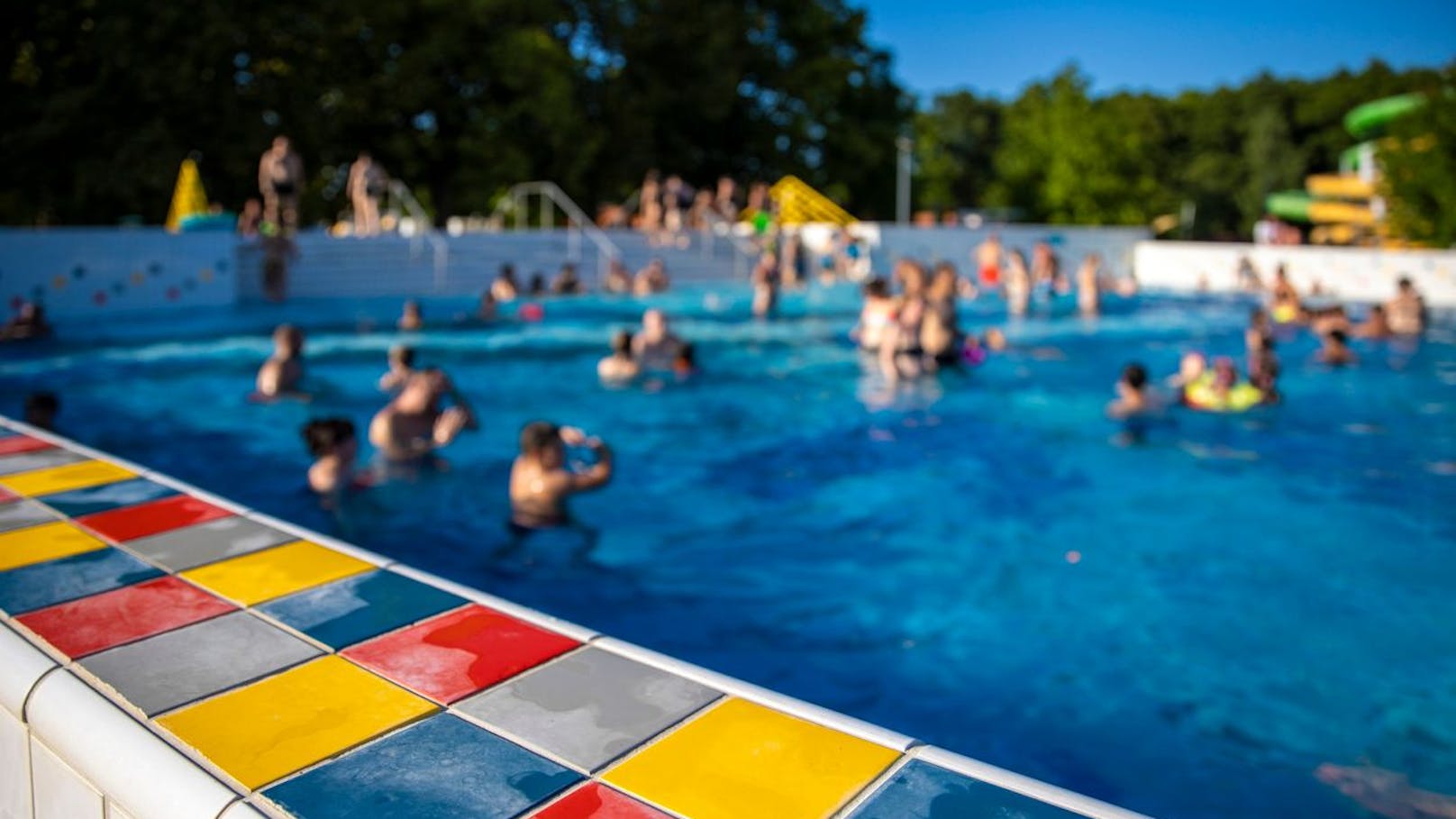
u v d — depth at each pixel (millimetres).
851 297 21422
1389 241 32031
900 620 4684
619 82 33781
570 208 24797
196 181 24641
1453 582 5168
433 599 1984
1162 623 4648
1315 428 8852
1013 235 28891
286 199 18188
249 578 2096
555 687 1598
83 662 1678
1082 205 48125
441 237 20719
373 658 1708
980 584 5152
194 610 1922
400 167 30375
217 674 1637
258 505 6168
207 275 16484
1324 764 3422
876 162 39938
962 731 3648
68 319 14594
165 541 2344
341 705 1532
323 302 17938
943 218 36500
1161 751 3504
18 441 3455
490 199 34719
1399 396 10477
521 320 16484
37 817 1597
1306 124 66812
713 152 37875
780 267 24500
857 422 9078
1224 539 5906
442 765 1361
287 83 26047
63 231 14594
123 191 22094
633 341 11703
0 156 21781
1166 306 20719
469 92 30016
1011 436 8508
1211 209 66438
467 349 13266
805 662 4230
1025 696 3916
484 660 1697
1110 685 4023
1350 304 22984
